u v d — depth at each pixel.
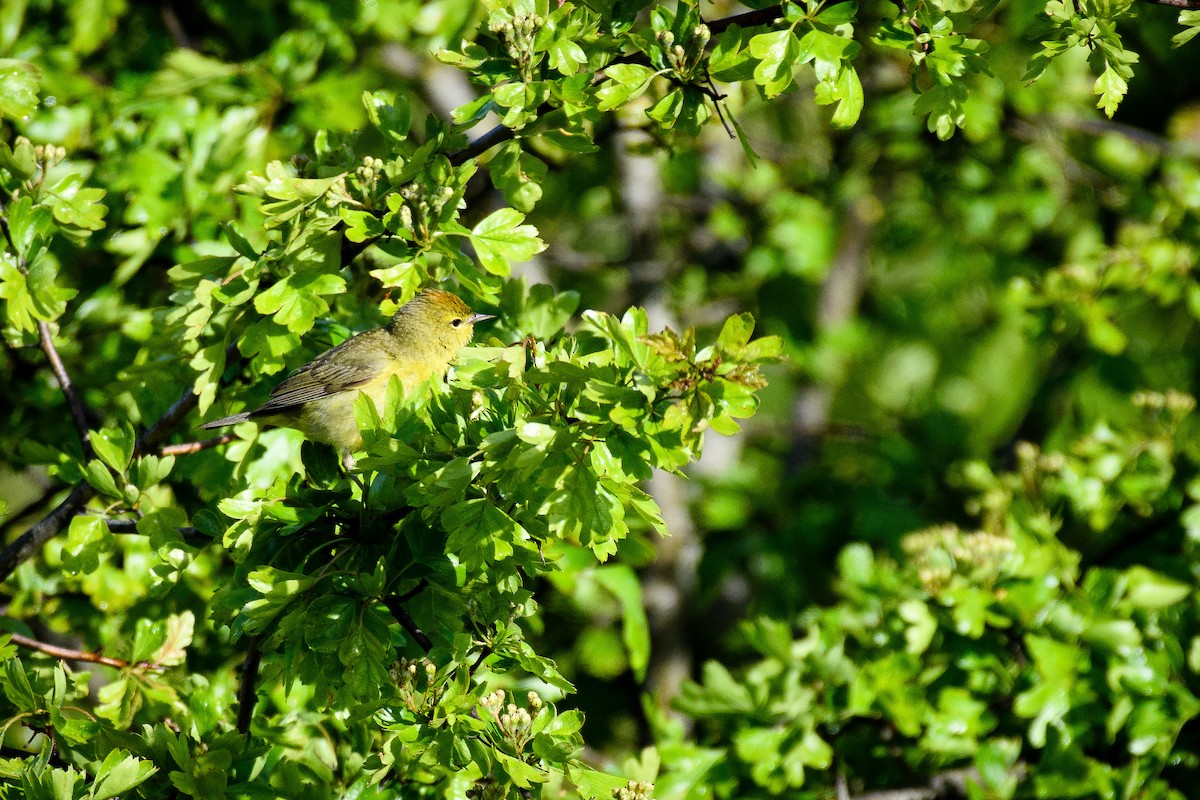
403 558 4.50
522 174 4.88
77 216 5.57
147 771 4.48
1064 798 6.09
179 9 8.92
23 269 5.47
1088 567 7.12
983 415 13.84
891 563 7.04
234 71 7.43
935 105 4.77
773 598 9.64
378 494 4.52
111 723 5.02
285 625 4.27
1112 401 10.34
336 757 5.66
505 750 4.39
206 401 5.24
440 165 4.66
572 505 3.97
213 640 6.86
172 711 5.74
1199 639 6.07
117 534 6.46
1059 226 11.16
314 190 4.74
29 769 4.41
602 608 9.45
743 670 7.49
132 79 8.08
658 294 11.70
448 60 4.74
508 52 4.63
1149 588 6.24
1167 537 7.11
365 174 4.74
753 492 10.38
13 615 6.59
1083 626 6.10
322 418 6.20
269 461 6.37
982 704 6.18
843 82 4.56
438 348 6.48
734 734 6.50
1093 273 8.74
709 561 10.02
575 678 10.24
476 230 4.69
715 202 12.43
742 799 6.54
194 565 6.46
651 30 4.67
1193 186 8.81
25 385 7.11
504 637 4.54
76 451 6.56
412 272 4.60
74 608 6.88
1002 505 6.89
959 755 6.41
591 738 10.11
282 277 5.09
